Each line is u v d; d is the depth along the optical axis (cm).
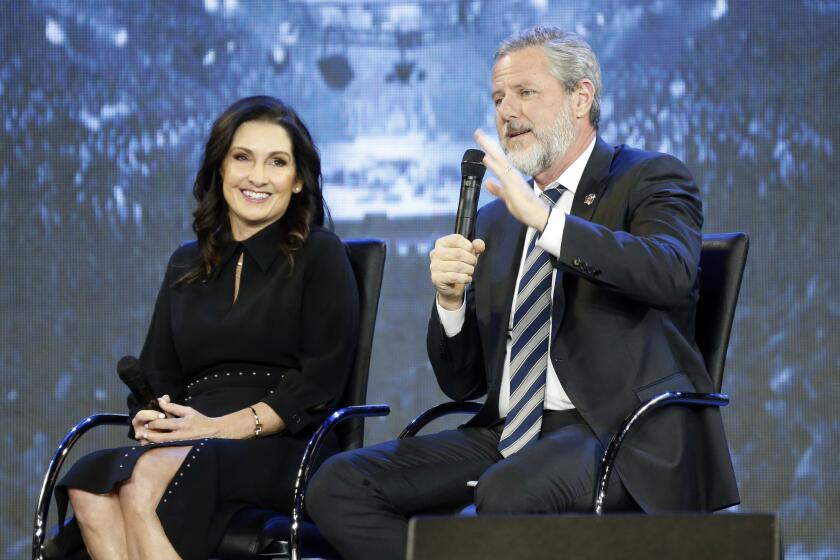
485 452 905
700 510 850
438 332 930
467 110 1515
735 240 930
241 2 1559
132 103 1580
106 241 1581
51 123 1588
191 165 1571
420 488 862
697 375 873
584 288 876
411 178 1522
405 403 1520
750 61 1468
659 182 888
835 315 1443
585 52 925
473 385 970
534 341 889
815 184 1453
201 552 838
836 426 1437
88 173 1584
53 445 1568
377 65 1530
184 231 1573
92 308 1578
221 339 977
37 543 842
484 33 1512
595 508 782
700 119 1473
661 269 811
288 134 1008
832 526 1428
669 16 1480
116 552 835
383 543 837
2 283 1588
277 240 1002
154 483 837
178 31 1573
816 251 1449
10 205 1590
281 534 851
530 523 595
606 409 845
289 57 1548
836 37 1455
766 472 1444
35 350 1581
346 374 980
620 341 855
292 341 977
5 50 1595
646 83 1483
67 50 1590
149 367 1016
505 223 965
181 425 895
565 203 926
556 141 911
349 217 1527
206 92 1568
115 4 1583
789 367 1448
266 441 919
